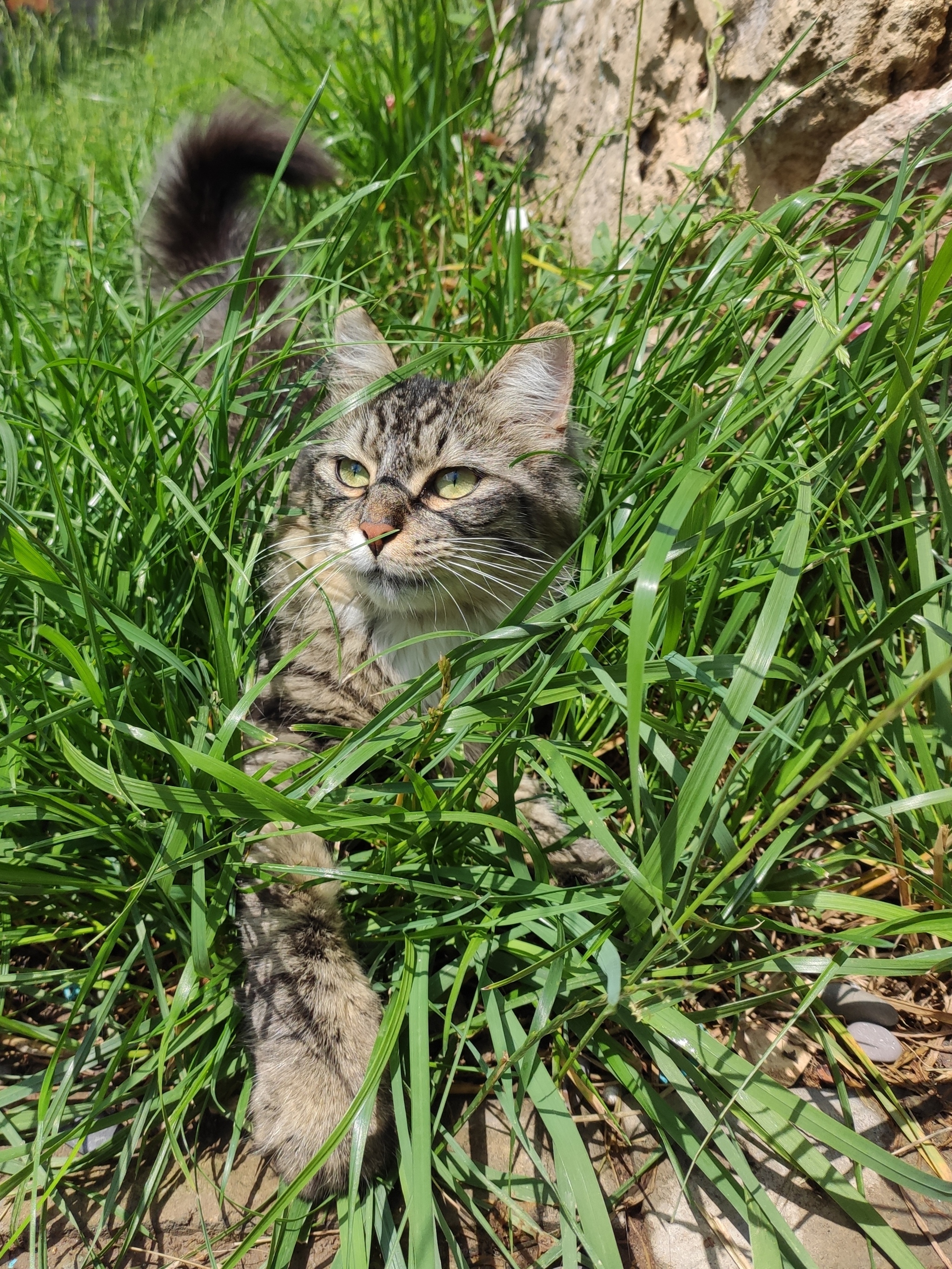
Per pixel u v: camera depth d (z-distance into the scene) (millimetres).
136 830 281
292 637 360
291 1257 246
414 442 358
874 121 388
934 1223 258
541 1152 265
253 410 358
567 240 560
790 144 421
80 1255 252
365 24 859
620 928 285
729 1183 247
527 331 393
